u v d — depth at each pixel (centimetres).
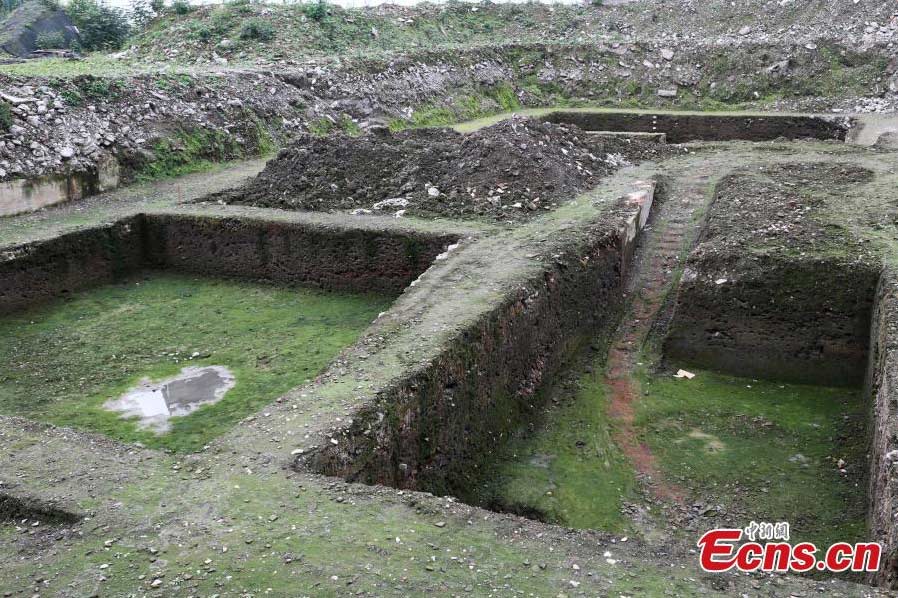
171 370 736
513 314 694
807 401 725
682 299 798
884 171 1109
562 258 805
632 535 539
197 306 916
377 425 508
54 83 1229
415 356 578
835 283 740
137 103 1331
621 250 916
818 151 1367
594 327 866
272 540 379
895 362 558
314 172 1141
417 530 388
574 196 1055
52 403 670
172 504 412
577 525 557
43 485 432
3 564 370
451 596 338
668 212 1096
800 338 756
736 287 771
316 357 757
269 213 1016
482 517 401
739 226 870
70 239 947
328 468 461
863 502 567
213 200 1123
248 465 449
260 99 1569
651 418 703
